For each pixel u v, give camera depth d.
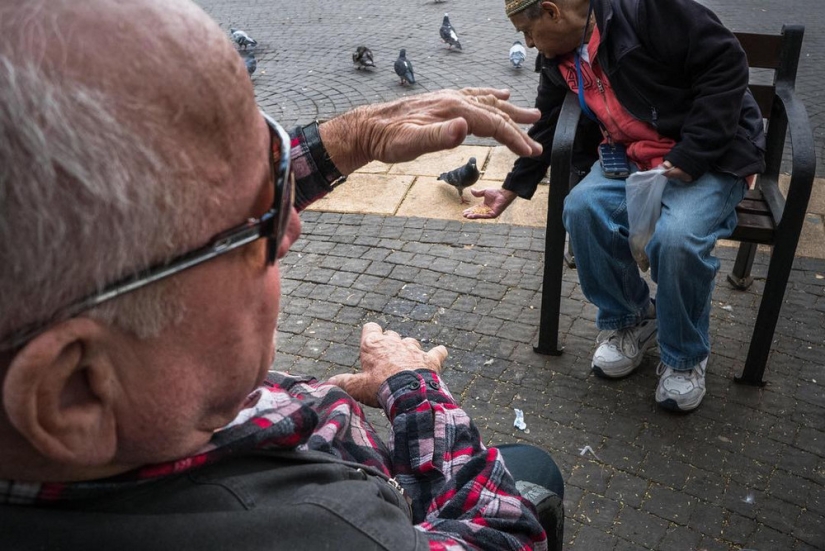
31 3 0.52
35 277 0.53
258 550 0.71
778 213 2.74
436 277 3.65
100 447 0.63
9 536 0.65
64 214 0.52
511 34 7.39
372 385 1.39
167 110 0.56
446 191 4.36
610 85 2.72
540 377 3.03
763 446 2.68
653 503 2.47
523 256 3.78
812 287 3.46
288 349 3.23
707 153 2.54
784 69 2.94
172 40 0.56
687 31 2.54
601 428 2.78
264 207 0.68
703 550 2.31
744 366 2.97
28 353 0.54
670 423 2.79
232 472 0.80
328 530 0.75
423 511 1.15
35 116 0.50
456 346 3.21
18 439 0.62
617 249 2.75
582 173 3.14
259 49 7.27
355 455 1.16
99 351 0.60
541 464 1.53
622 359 2.95
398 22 7.99
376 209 4.23
